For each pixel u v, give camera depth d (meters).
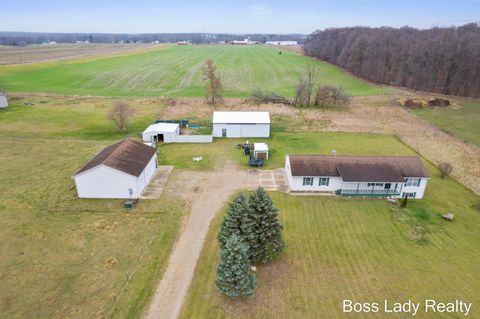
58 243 26.00
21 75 97.69
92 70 109.62
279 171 39.28
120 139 48.78
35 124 54.34
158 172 38.59
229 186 35.66
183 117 60.19
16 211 30.09
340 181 33.94
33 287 21.72
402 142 49.47
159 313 20.06
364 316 20.16
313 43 161.88
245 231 23.33
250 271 21.61
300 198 33.50
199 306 20.61
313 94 80.12
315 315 20.16
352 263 24.61
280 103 70.25
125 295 21.25
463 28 112.50
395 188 33.91
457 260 25.03
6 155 42.25
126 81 94.38
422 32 122.31
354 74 110.12
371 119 61.59
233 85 91.19
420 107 71.19
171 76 101.88
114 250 25.36
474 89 82.56
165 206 31.50
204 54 167.38
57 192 33.53
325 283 22.67
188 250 25.56
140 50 195.12
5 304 20.41
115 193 32.56
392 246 26.52
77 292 21.41
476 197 34.38
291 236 27.62
